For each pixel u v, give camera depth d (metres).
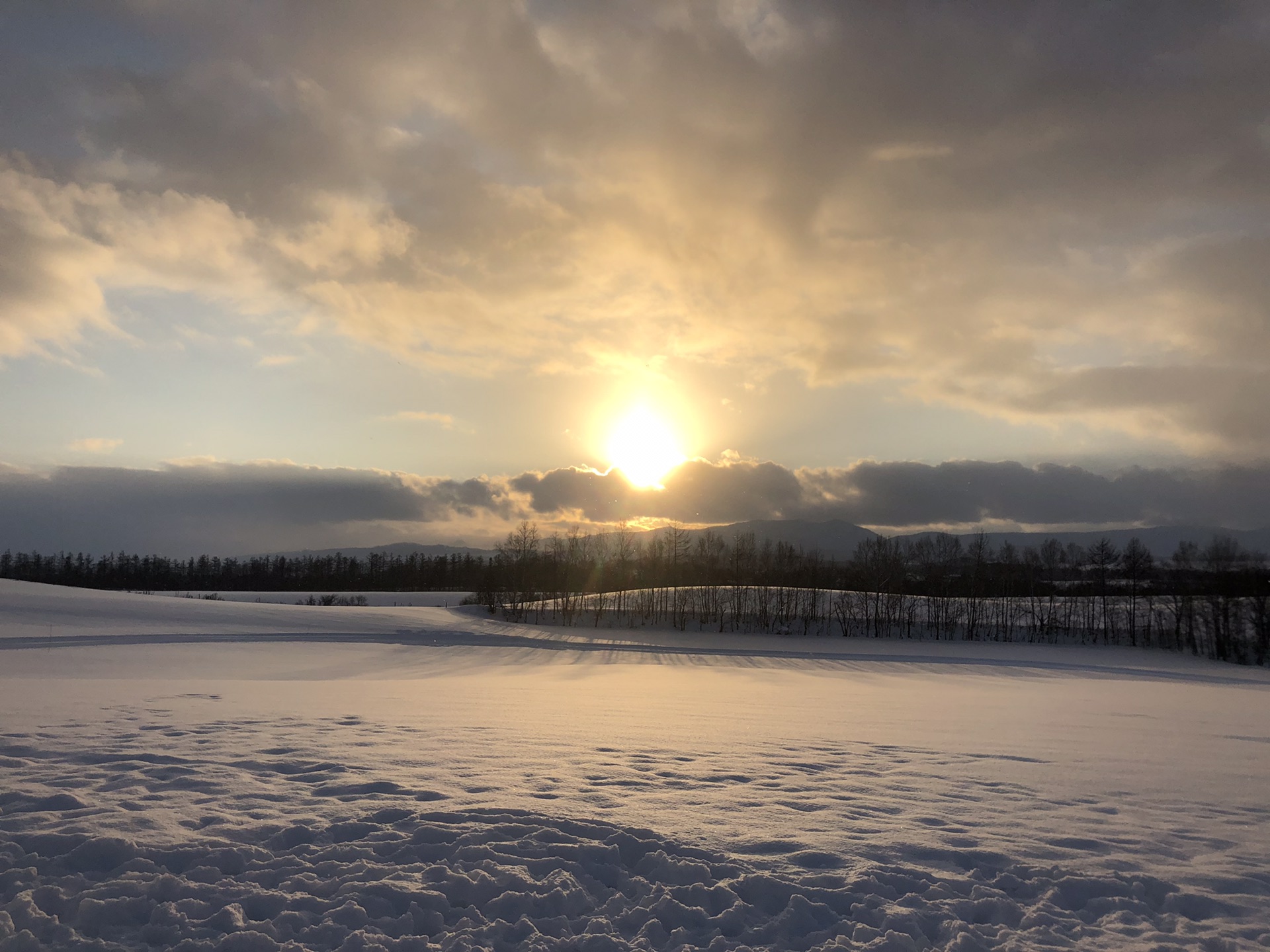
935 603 96.56
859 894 6.23
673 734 13.07
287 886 6.10
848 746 12.49
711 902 6.09
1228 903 6.27
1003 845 7.44
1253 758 12.58
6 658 41.91
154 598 80.31
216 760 9.51
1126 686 41.47
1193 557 80.88
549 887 6.18
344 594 166.88
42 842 6.61
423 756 10.17
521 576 110.00
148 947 5.29
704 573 112.38
